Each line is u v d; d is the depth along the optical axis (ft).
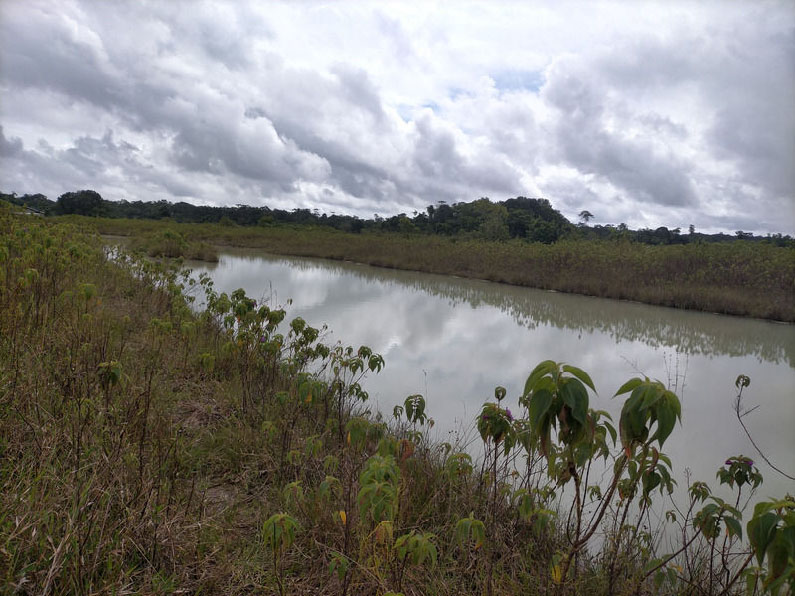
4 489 7.21
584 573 8.05
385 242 90.38
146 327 19.57
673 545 9.76
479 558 7.89
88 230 43.52
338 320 30.40
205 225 145.28
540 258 61.72
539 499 9.12
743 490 12.34
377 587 6.68
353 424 7.78
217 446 11.12
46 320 14.76
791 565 3.69
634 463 6.07
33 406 9.60
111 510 7.21
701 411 18.08
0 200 34.24
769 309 40.81
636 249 58.85
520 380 20.24
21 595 5.68
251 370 16.14
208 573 6.95
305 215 224.53
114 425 9.82
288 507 8.67
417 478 10.01
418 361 22.43
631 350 26.89
